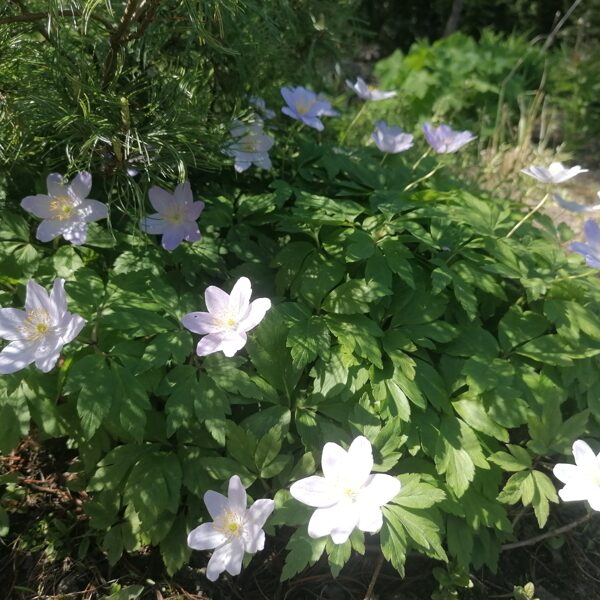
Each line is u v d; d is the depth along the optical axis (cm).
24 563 30
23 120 30
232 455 27
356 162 39
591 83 86
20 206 33
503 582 32
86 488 28
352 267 32
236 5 29
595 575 33
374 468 26
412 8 114
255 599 29
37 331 25
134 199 32
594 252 31
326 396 28
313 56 45
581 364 31
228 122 34
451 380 30
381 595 30
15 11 31
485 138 78
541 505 28
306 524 26
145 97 33
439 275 30
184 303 29
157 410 29
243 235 33
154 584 29
